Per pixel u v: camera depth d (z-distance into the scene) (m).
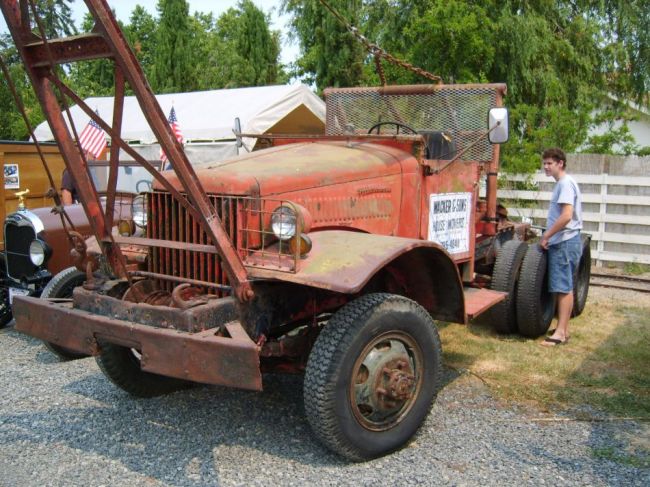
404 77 14.53
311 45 19.34
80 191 3.74
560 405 4.43
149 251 4.00
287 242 3.62
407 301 3.72
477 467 3.53
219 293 3.69
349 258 3.45
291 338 3.88
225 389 4.74
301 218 3.38
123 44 3.01
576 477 3.41
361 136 4.72
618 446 3.79
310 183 3.96
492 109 4.91
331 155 4.39
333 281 3.25
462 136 5.76
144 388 4.51
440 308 4.32
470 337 6.06
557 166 5.81
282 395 4.62
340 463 3.57
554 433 3.97
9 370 5.21
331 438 3.41
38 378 5.00
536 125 14.18
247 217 3.63
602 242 10.36
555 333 5.93
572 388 4.74
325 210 4.04
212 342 3.16
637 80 17.39
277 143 5.18
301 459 3.62
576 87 16.06
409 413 3.74
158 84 26.61
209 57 29.95
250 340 3.17
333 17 17.61
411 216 4.74
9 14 3.31
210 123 12.10
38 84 3.50
